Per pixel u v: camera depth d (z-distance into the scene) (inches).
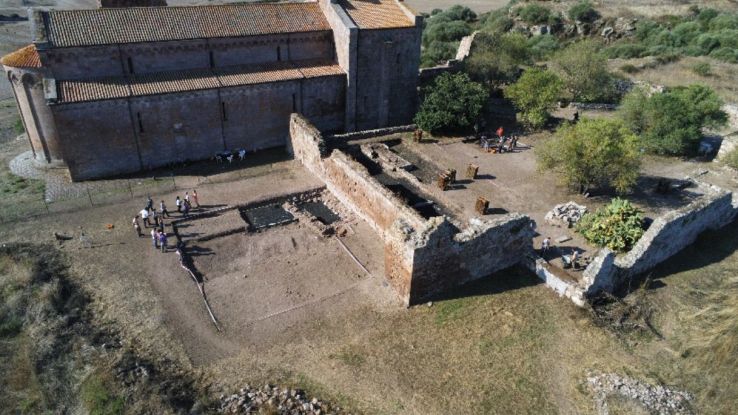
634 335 1047.6
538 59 2987.2
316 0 2044.8
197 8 1784.0
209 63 1774.1
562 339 1035.3
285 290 1200.8
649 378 943.7
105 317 1088.8
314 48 1962.4
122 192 1596.9
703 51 2935.5
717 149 1914.4
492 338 1037.2
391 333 1057.5
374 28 1892.2
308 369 968.9
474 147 1943.9
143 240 1363.2
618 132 1524.4
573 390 921.5
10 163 1814.7
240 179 1702.8
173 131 1713.8
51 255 1279.5
